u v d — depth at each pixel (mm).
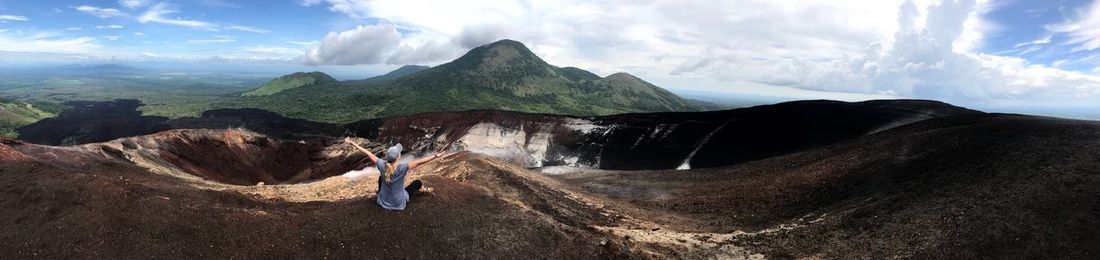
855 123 56156
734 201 28906
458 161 33312
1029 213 17078
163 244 9930
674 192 34156
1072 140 24484
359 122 94625
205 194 12500
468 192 16016
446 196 14703
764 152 54469
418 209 13008
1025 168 21188
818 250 18125
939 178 23188
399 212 12562
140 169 29750
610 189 35969
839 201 24562
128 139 43062
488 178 27391
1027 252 15352
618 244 15422
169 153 47125
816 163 36562
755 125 61125
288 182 65000
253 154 63906
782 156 45906
